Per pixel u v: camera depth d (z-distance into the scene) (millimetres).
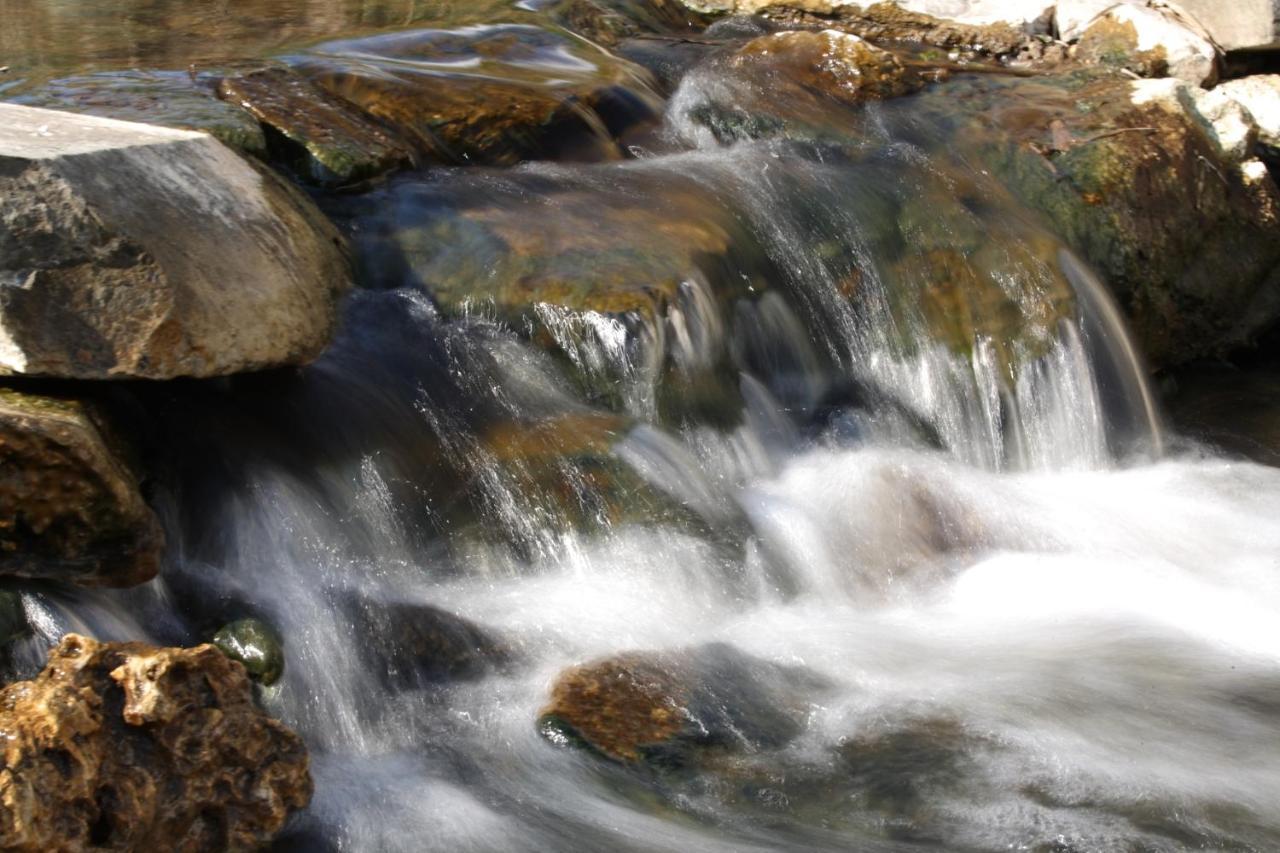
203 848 3561
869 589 5020
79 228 4031
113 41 7098
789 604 4848
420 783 3957
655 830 3811
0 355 3959
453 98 6371
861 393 5949
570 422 4977
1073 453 6207
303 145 5633
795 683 4434
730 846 3758
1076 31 8562
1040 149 7113
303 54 6656
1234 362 7562
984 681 4527
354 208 5594
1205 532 5727
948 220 6414
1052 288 6309
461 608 4488
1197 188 7387
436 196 5742
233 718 3588
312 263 4910
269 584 4328
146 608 4098
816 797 3951
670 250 5566
